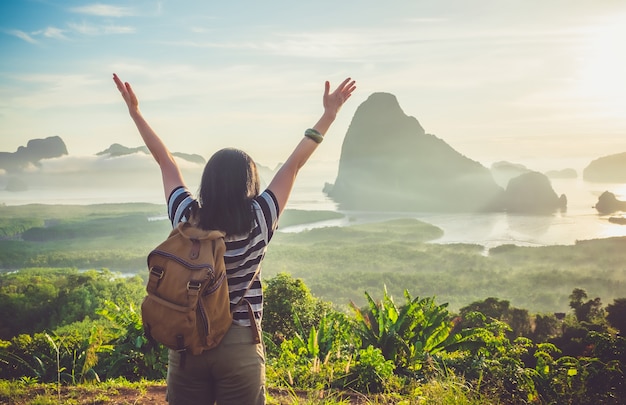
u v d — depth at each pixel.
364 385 6.05
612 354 7.31
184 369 2.05
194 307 1.88
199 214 2.09
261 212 2.12
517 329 41.47
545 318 43.66
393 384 6.13
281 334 20.11
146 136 2.42
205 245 1.96
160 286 1.91
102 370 7.92
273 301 20.16
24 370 8.84
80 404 4.85
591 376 6.57
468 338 8.05
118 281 82.19
